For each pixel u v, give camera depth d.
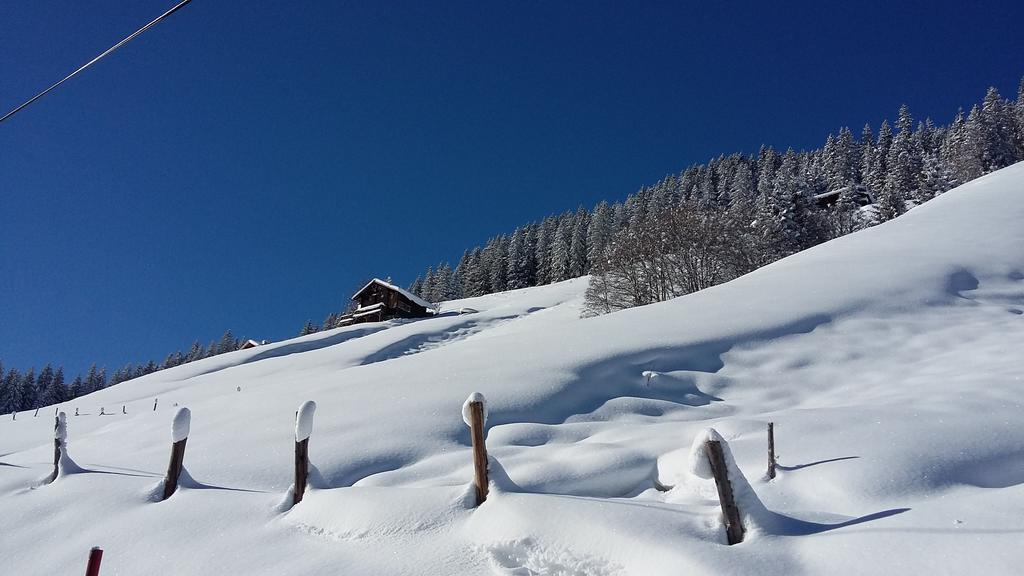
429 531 4.48
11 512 6.35
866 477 4.67
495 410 9.13
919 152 79.44
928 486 4.51
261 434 9.00
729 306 14.98
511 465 6.43
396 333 41.97
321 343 46.09
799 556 3.32
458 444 8.02
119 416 23.22
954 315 13.45
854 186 67.62
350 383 12.15
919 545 3.14
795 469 5.27
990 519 3.32
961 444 5.16
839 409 7.03
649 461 6.10
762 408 10.08
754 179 91.69
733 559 3.31
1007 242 18.84
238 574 4.43
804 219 45.41
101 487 6.65
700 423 7.34
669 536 3.63
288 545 4.77
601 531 3.84
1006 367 9.00
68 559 5.16
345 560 4.34
